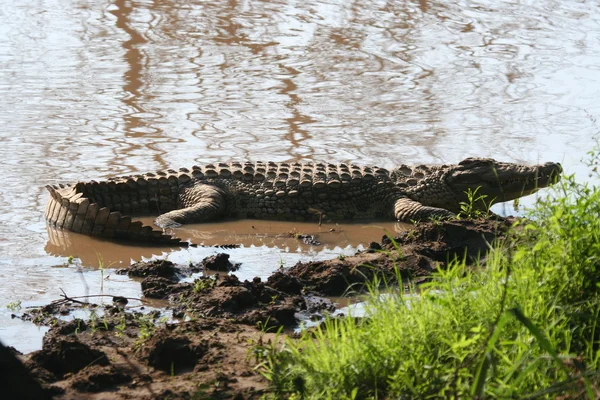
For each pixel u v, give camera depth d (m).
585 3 80.81
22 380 21.66
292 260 33.97
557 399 19.06
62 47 63.88
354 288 29.97
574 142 46.16
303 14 76.12
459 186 41.47
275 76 58.53
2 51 62.28
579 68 60.22
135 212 40.81
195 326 25.66
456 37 68.69
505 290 19.83
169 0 80.44
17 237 36.00
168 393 21.28
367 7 78.94
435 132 48.41
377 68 60.44
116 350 24.16
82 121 49.53
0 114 49.94
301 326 23.59
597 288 22.70
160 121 49.78
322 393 19.48
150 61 60.94
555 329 21.03
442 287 24.34
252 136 47.91
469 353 19.92
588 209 25.09
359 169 42.34
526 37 68.69
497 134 47.75
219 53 63.56
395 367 20.03
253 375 22.03
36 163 43.41
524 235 26.02
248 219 41.00
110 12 75.12
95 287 30.42
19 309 28.16
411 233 35.03
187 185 41.22
